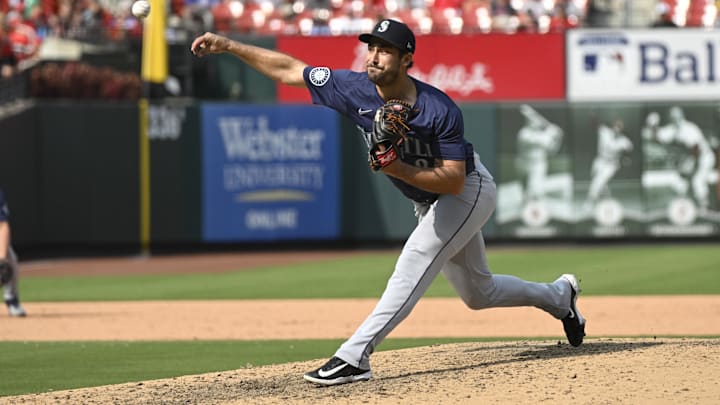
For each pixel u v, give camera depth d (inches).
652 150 2923.2
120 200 2871.6
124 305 1808.6
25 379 1041.5
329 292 1973.4
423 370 889.5
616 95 3009.4
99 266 2630.4
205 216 2915.8
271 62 857.5
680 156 2923.2
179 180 2898.6
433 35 3041.3
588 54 3014.3
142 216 2883.9
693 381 791.7
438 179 799.7
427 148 810.8
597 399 749.9
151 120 2878.9
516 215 2942.9
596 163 2930.6
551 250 2839.6
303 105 2945.4
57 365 1138.7
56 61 2950.3
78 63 2947.8
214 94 3097.9
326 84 837.2
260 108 2930.6
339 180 2957.7
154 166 2886.3
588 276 2127.2
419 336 1353.3
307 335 1403.8
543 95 3026.6
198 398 825.5
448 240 840.3
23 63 3065.9
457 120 804.6
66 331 1462.8
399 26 788.6
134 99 2952.8
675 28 2994.6
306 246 2987.2
